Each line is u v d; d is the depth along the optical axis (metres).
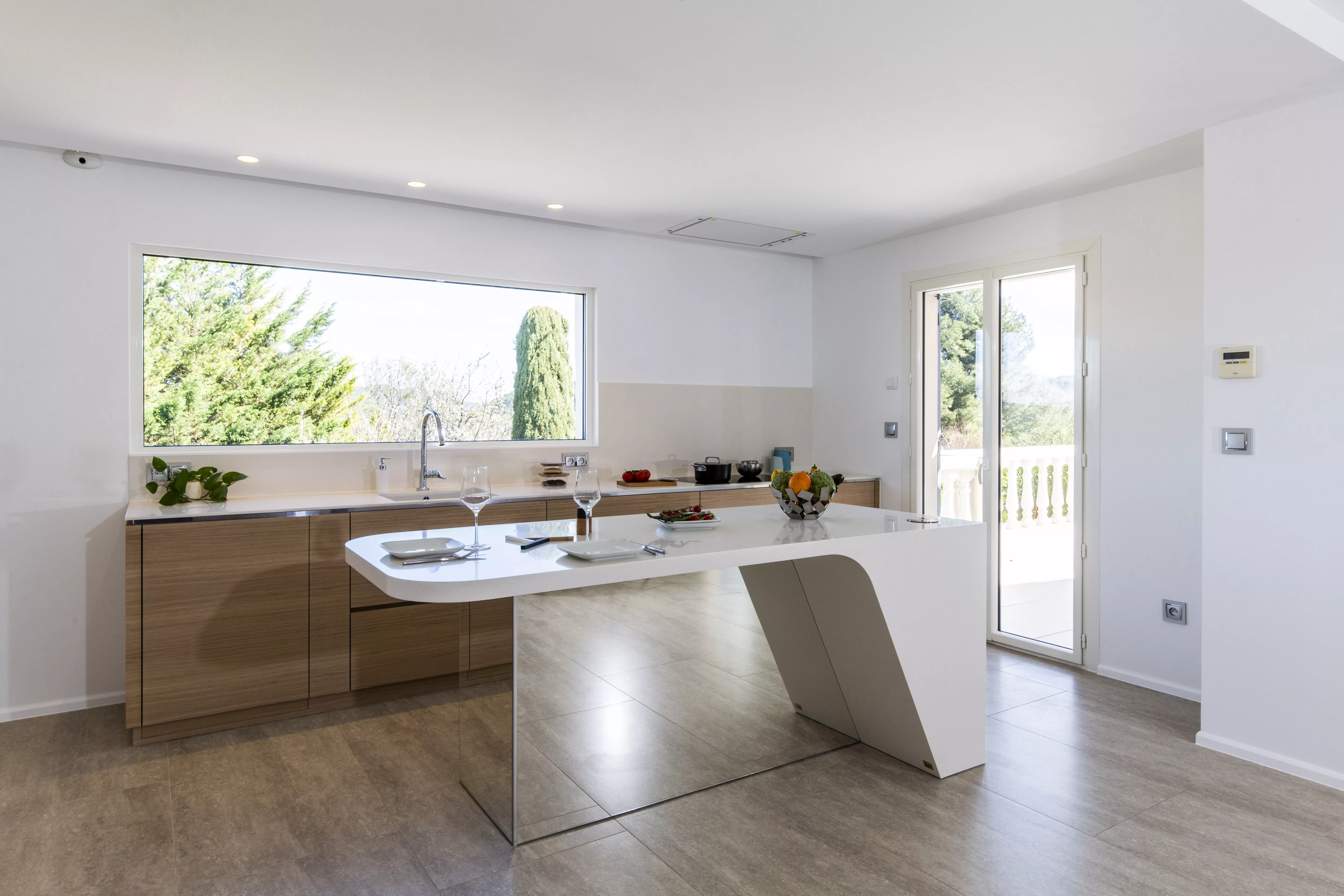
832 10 2.05
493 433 4.51
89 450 3.41
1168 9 2.04
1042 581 4.18
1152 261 3.63
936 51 2.29
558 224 4.57
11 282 3.26
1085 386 3.91
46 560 3.34
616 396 4.80
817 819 2.44
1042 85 2.54
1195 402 3.50
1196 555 3.50
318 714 3.36
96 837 2.35
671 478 5.01
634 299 4.86
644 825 2.40
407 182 3.59
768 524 2.82
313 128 2.90
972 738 2.81
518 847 2.28
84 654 3.42
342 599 3.37
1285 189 2.76
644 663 2.77
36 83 2.50
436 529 2.94
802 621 2.99
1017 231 4.19
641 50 2.28
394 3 2.01
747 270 5.30
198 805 2.54
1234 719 2.93
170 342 3.68
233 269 3.79
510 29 2.15
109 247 3.43
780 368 5.45
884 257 5.00
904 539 2.65
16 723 3.26
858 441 5.22
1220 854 2.25
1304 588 2.74
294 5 2.02
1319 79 2.51
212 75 2.44
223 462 3.69
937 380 4.75
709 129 2.92
